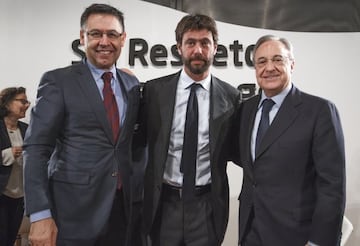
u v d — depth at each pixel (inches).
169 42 134.2
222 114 77.2
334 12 132.3
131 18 134.1
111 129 67.9
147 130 80.0
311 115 66.7
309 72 133.1
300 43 133.0
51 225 62.2
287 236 66.0
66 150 66.7
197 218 75.4
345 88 132.9
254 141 72.3
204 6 133.4
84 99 66.6
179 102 77.6
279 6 132.8
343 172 64.9
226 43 133.8
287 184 67.0
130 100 72.5
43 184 62.6
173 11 133.8
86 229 65.4
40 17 134.3
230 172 133.4
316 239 63.3
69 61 134.4
